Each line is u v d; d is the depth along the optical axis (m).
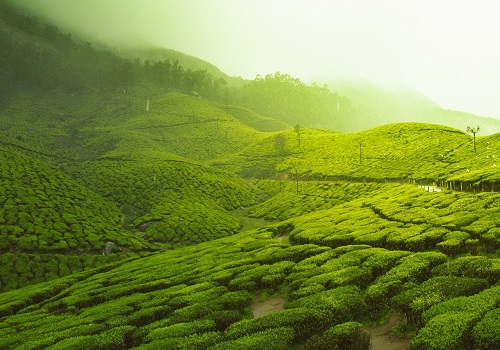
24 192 96.94
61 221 88.19
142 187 129.62
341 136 184.88
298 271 36.59
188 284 40.75
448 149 122.69
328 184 124.69
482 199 49.44
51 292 54.19
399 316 25.45
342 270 32.53
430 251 35.50
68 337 29.25
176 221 101.19
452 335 18.14
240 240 61.84
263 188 153.00
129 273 53.62
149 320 31.30
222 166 192.12
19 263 69.19
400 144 144.50
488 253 32.66
